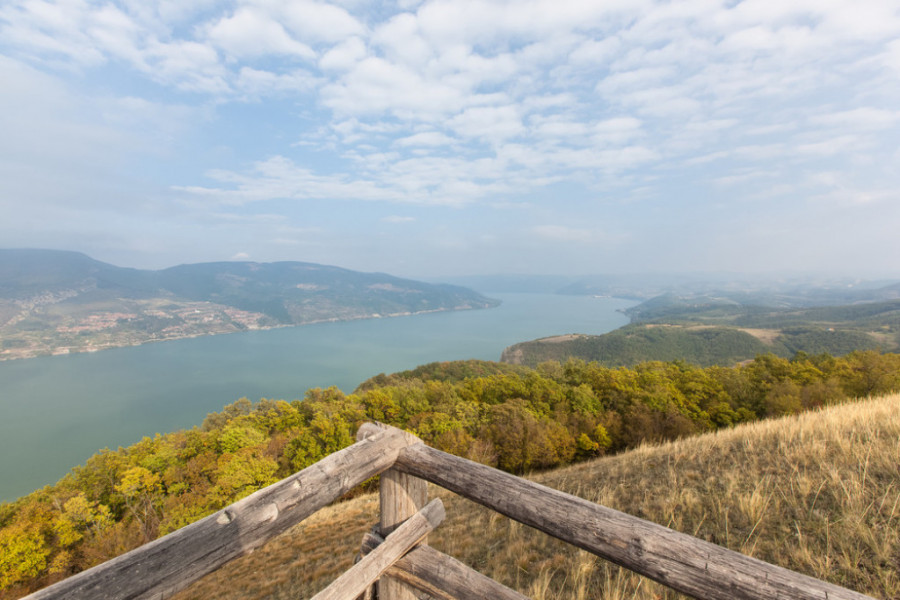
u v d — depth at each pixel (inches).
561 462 1187.3
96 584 41.3
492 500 66.1
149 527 1031.6
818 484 194.5
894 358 1178.6
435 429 1294.3
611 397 1439.5
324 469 66.7
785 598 42.7
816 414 333.4
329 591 62.7
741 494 204.8
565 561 198.4
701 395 1332.4
